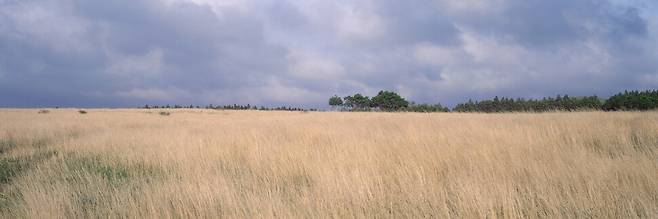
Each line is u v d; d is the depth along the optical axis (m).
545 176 4.86
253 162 7.17
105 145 10.69
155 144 10.48
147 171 7.05
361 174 5.42
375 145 8.01
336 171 5.74
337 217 3.89
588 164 5.21
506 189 4.41
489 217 3.76
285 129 13.04
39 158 9.32
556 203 3.96
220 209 4.37
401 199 4.51
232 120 25.75
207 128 15.81
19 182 6.16
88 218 4.50
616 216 3.66
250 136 10.59
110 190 5.52
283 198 4.78
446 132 9.51
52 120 23.39
